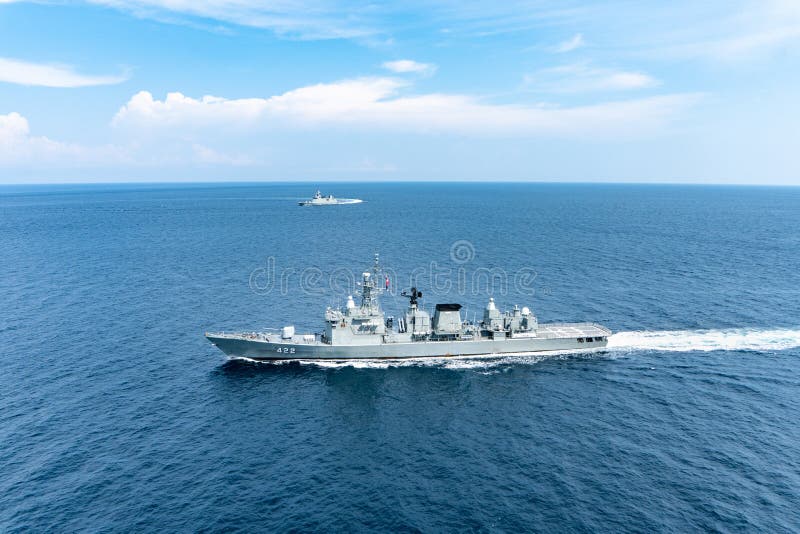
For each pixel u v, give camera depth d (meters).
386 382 77.62
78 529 44.41
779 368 80.94
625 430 61.91
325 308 116.06
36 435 60.03
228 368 82.44
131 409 67.25
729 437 59.81
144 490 49.97
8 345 90.19
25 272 153.88
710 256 179.38
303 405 69.50
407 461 55.66
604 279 144.12
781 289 130.50
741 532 44.12
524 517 46.31
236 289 133.50
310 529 44.72
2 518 45.69
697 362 84.12
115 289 132.50
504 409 68.19
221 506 47.72
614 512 46.81
